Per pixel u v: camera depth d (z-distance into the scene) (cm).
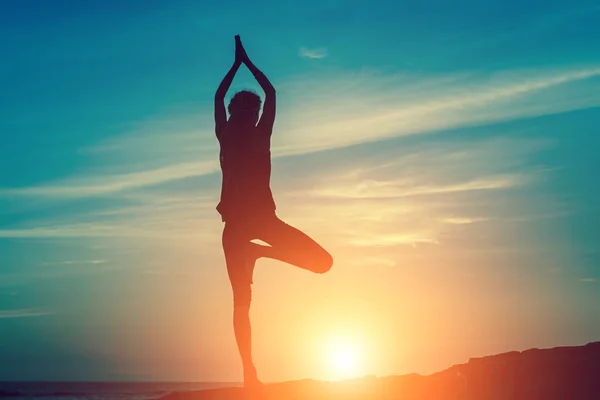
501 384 621
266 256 667
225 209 656
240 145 658
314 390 638
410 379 657
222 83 690
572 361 629
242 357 645
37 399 16225
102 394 18875
